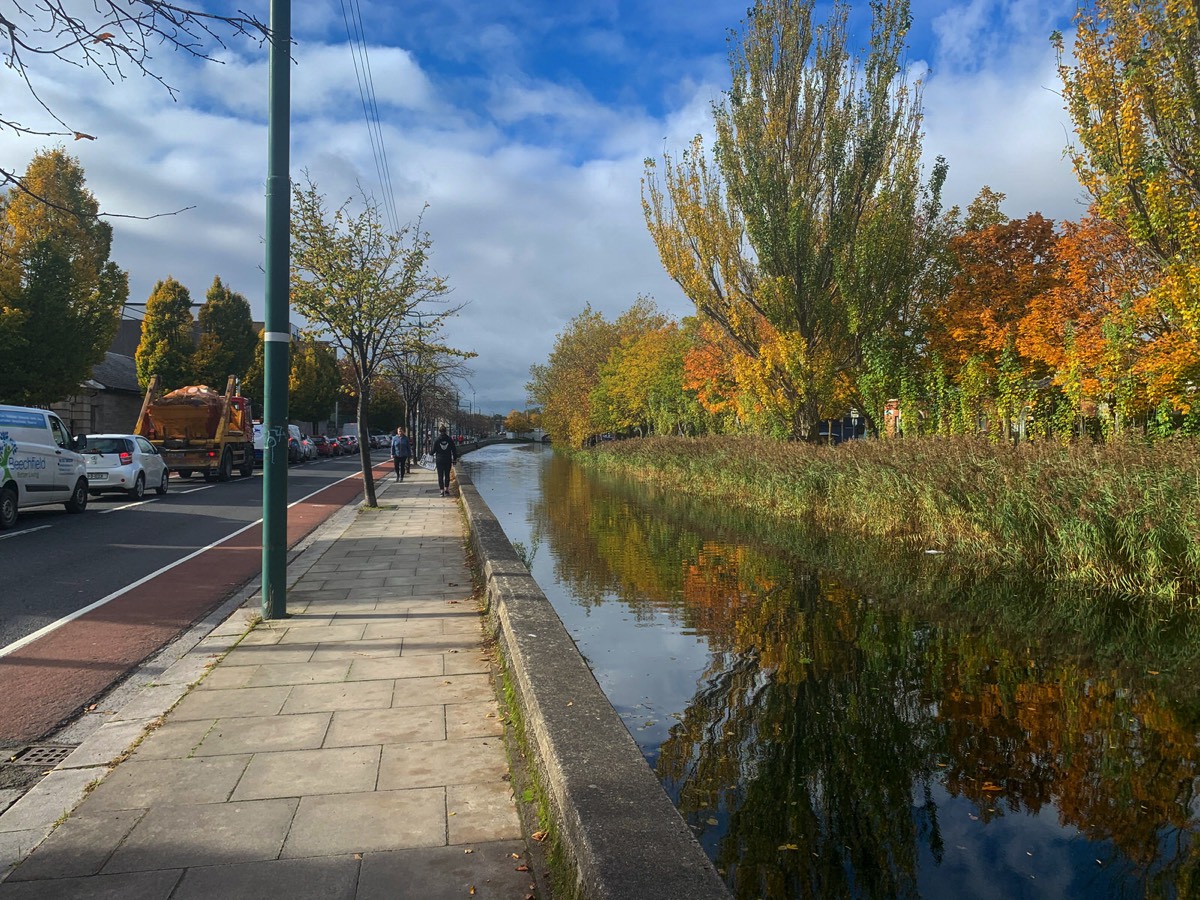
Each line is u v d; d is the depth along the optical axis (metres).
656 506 21.44
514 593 6.57
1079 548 10.30
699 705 6.04
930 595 9.98
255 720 4.48
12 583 8.90
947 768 4.90
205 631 6.88
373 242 15.52
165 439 25.89
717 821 4.23
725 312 21.39
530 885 2.83
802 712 5.87
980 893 3.54
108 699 5.12
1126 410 13.96
